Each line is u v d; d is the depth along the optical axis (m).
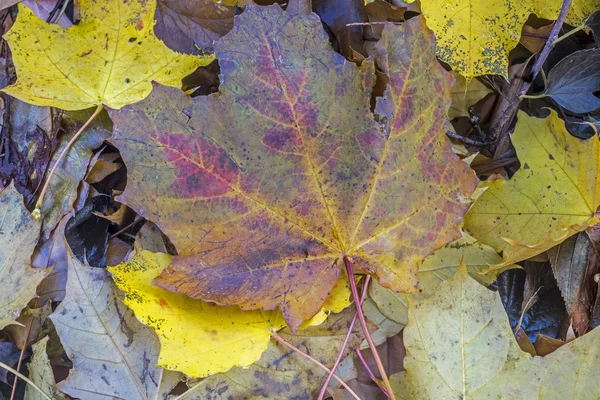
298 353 0.51
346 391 0.51
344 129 0.48
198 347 0.49
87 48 0.52
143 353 0.50
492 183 0.52
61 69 0.51
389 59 0.48
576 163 0.51
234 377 0.50
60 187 0.53
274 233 0.48
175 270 0.47
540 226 0.52
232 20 0.54
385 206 0.49
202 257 0.48
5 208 0.51
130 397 0.50
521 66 0.55
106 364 0.50
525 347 0.52
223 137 0.47
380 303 0.52
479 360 0.49
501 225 0.53
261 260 0.48
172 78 0.52
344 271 0.51
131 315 0.51
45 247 0.53
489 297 0.49
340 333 0.51
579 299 0.54
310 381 0.51
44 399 0.51
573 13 0.53
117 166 0.53
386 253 0.49
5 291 0.51
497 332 0.49
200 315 0.49
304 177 0.48
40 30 0.51
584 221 0.52
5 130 0.54
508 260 0.51
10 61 0.54
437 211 0.49
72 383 0.50
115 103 0.52
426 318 0.49
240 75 0.47
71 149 0.53
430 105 0.49
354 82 0.48
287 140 0.48
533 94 0.55
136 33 0.52
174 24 0.54
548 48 0.53
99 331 0.50
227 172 0.47
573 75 0.53
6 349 0.52
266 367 0.51
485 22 0.52
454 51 0.52
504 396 0.49
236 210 0.48
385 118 0.48
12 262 0.51
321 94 0.48
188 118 0.47
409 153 0.49
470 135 0.56
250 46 0.47
